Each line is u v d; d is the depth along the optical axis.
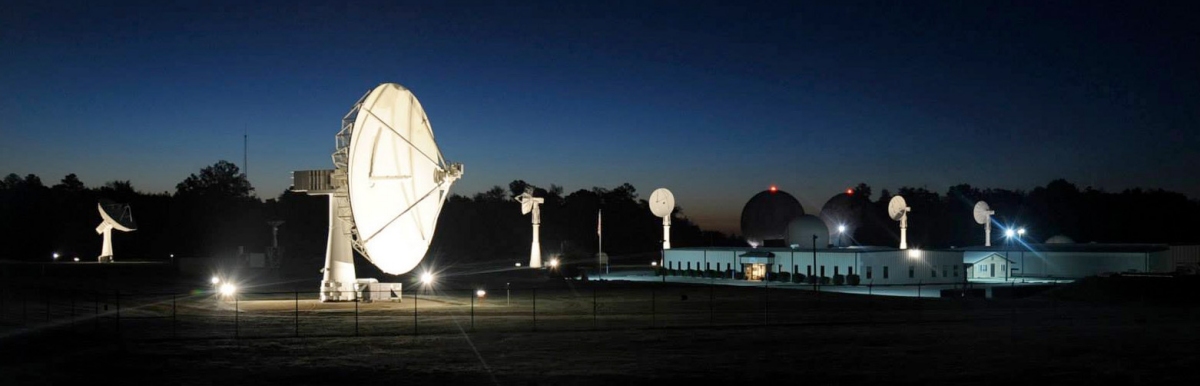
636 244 198.38
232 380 28.12
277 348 35.06
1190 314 52.41
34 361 31.75
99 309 51.44
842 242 122.69
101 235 158.00
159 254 154.12
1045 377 29.17
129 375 28.97
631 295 65.88
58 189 191.38
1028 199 183.62
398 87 48.38
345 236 55.16
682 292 69.88
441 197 50.31
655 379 28.44
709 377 28.84
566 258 153.38
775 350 34.81
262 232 171.25
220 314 48.28
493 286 77.69
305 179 54.44
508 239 183.38
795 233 103.62
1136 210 174.00
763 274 94.56
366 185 46.00
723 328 42.75
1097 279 69.50
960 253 91.88
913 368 30.70
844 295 66.62
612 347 35.56
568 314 49.59
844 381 28.34
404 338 38.25
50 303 55.25
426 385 27.41
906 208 116.81
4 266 100.88
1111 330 42.62
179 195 193.62
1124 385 28.09
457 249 171.50
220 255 147.88
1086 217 174.62
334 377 28.69
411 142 49.09
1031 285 77.25
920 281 88.19
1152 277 68.75
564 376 28.89
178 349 34.75
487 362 31.69
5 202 166.75
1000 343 37.28
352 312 49.47
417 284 78.88
